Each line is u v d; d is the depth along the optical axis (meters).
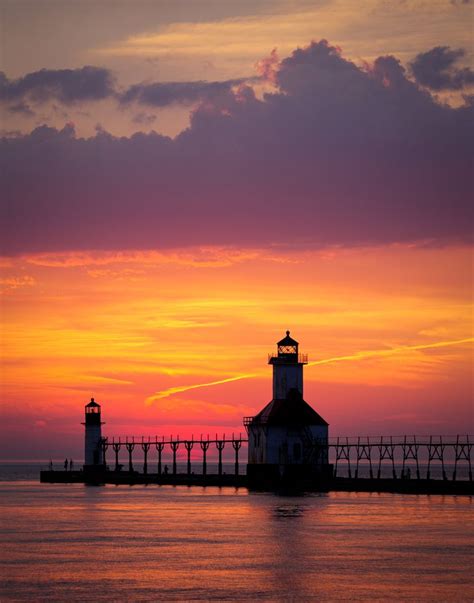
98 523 125.19
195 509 141.50
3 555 96.69
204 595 77.06
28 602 75.25
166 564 90.31
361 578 83.12
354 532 110.31
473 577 83.44
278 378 177.62
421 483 167.88
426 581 81.75
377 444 174.75
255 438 178.00
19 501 165.38
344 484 173.00
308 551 96.94
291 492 170.62
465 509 135.38
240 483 194.38
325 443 174.88
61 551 99.25
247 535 109.50
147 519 128.62
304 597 76.25
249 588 79.38
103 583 81.88
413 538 105.19
